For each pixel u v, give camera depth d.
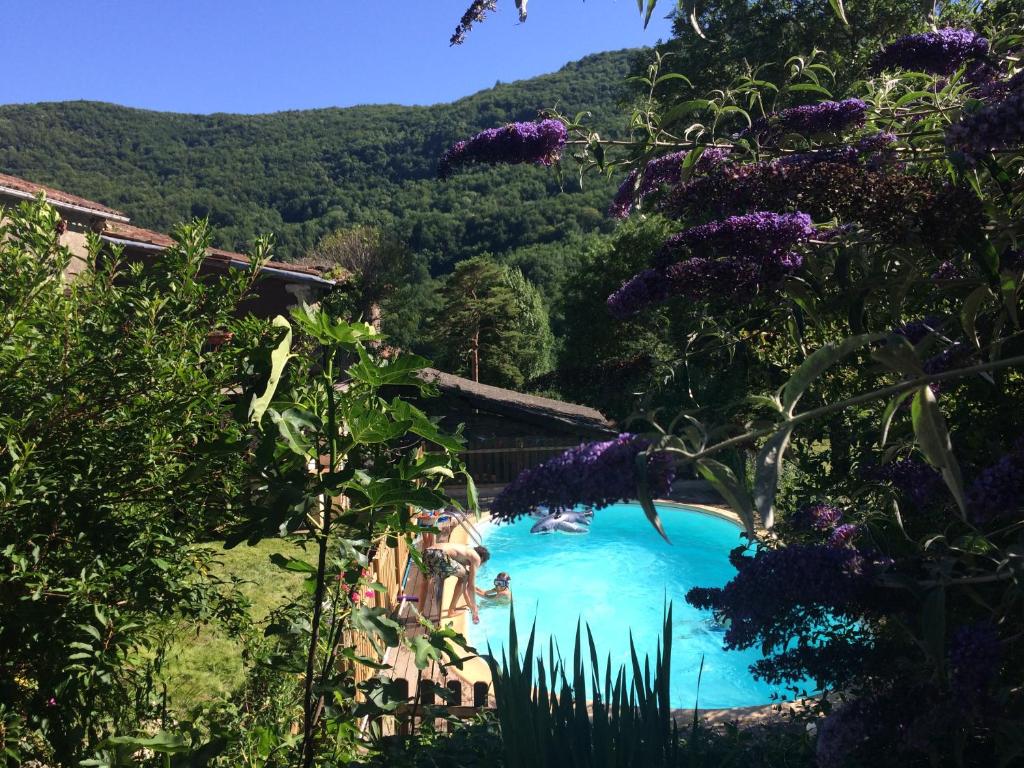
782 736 4.17
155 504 3.43
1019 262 1.93
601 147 3.31
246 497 3.51
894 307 2.43
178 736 2.54
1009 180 1.91
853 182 2.03
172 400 3.28
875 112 2.93
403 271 45.38
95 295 3.50
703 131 3.05
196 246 3.69
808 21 17.50
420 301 56.50
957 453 2.62
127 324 3.41
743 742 4.17
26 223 3.37
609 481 1.33
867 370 2.52
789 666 2.40
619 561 14.00
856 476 3.18
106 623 3.06
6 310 3.17
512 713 2.64
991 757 2.10
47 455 3.11
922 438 1.29
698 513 15.97
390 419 2.48
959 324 2.21
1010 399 2.75
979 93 2.73
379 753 3.40
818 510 2.30
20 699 3.08
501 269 48.78
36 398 3.09
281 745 3.20
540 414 19.31
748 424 1.44
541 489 1.36
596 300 21.55
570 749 2.63
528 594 12.42
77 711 3.23
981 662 1.59
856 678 2.30
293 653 3.04
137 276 3.72
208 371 3.59
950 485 1.26
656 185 3.14
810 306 2.44
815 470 3.72
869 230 2.11
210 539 3.73
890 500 2.55
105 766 2.44
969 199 1.91
